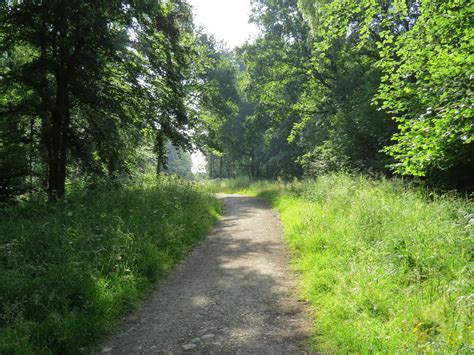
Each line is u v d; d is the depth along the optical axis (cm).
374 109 1647
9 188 1051
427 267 523
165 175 1769
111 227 773
